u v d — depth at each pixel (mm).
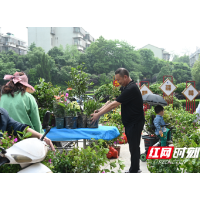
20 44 104875
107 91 6715
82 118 3391
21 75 2512
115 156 4379
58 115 3320
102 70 84188
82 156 2160
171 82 8469
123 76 3209
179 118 5160
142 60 94875
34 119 2430
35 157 1304
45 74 72188
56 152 2320
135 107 3113
